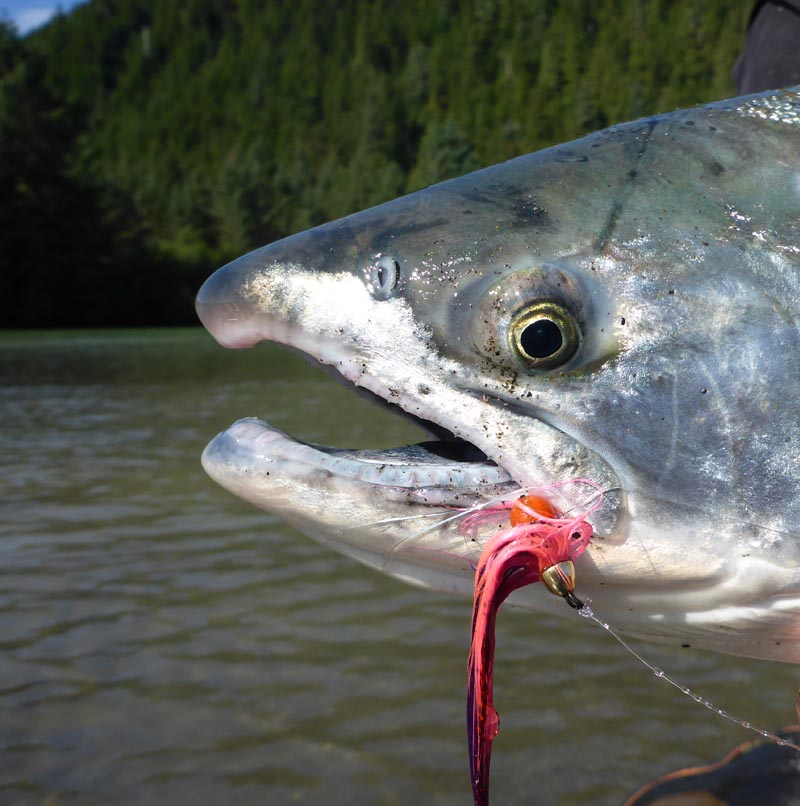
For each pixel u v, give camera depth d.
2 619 0.54
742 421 0.22
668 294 0.23
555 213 0.23
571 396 0.22
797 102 0.25
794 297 0.23
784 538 0.22
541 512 0.22
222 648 0.49
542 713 0.42
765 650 0.25
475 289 0.23
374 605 0.56
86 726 0.41
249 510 0.79
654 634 0.26
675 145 0.24
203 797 0.35
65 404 1.64
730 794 0.33
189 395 1.79
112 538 0.71
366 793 0.35
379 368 0.23
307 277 0.23
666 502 0.22
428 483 0.23
